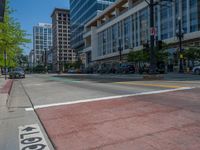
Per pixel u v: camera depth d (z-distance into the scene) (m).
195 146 4.43
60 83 23.88
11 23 30.95
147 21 59.50
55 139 5.43
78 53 124.00
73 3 130.75
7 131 6.43
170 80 19.84
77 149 4.73
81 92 13.92
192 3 45.66
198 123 5.83
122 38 73.69
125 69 51.78
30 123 7.21
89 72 78.00
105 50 87.62
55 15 150.75
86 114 7.69
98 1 97.75
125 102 9.30
